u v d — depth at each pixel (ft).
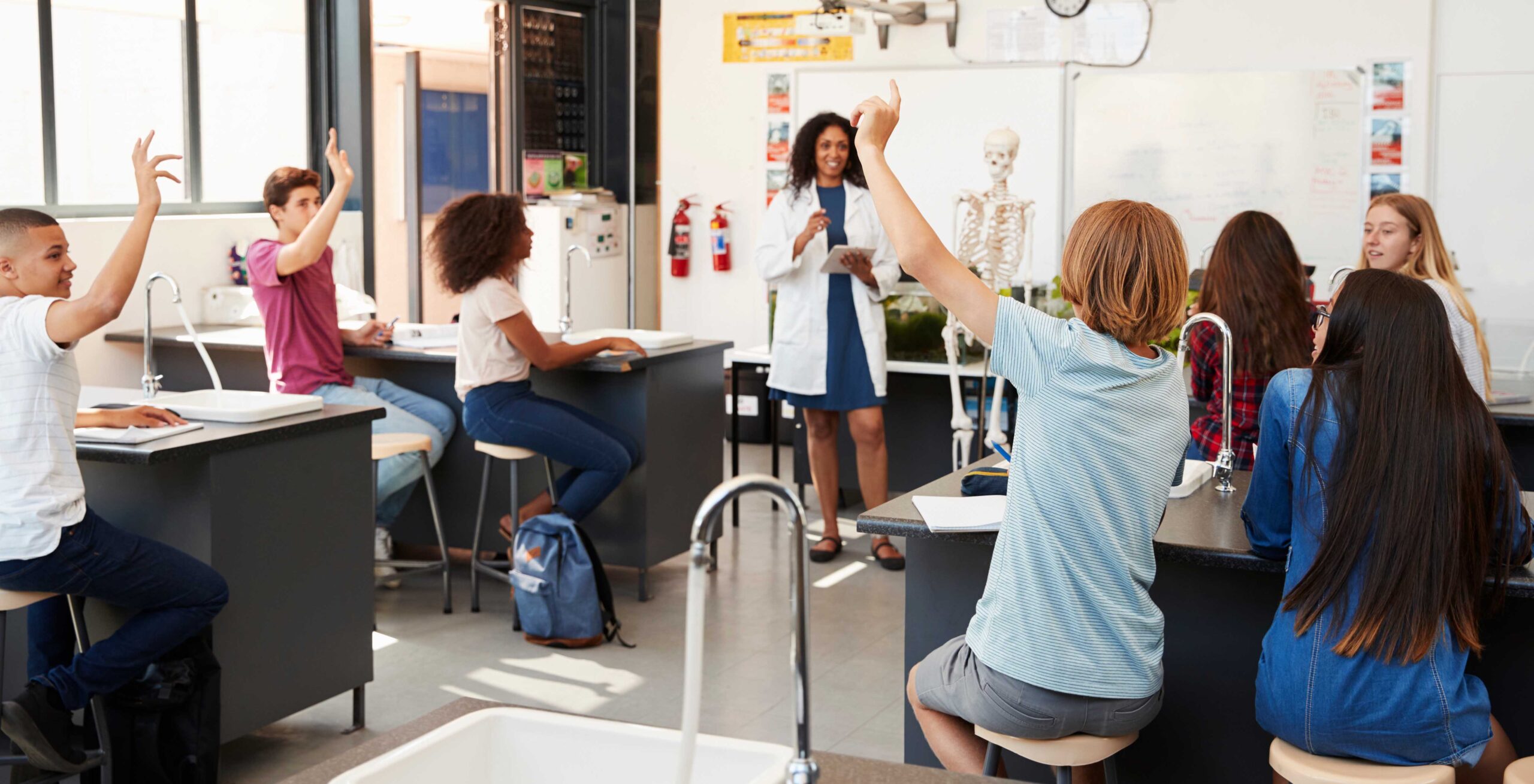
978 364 18.89
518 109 26.76
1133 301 6.32
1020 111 23.40
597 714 11.80
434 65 25.79
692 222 26.99
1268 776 8.13
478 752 4.54
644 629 14.39
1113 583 6.41
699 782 4.35
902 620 14.70
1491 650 7.70
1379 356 6.42
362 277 21.02
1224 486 8.89
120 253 8.78
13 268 9.04
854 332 16.40
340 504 11.10
